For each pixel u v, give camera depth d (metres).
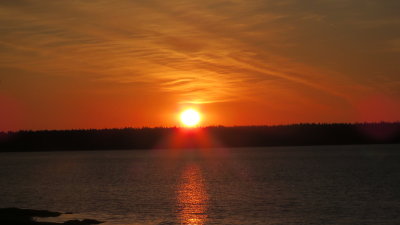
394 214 49.47
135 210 53.50
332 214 49.84
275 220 47.00
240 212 51.62
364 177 94.12
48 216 46.41
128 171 125.12
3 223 40.78
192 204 57.88
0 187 82.88
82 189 77.94
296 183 83.69
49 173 120.31
